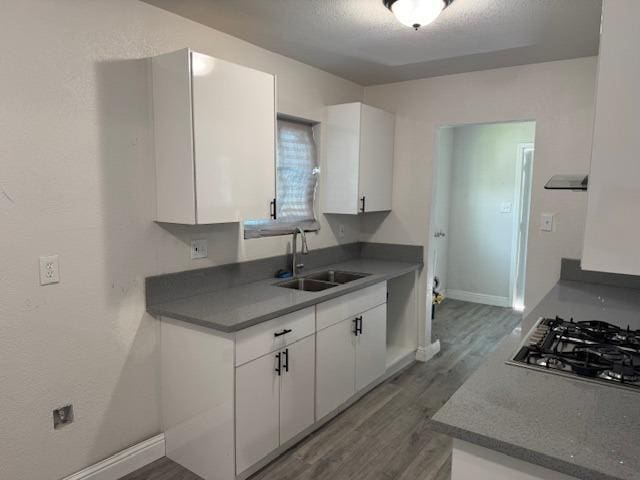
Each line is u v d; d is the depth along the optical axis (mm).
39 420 1978
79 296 2078
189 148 2133
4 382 1859
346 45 2873
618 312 2254
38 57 1879
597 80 1006
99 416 2199
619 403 1284
